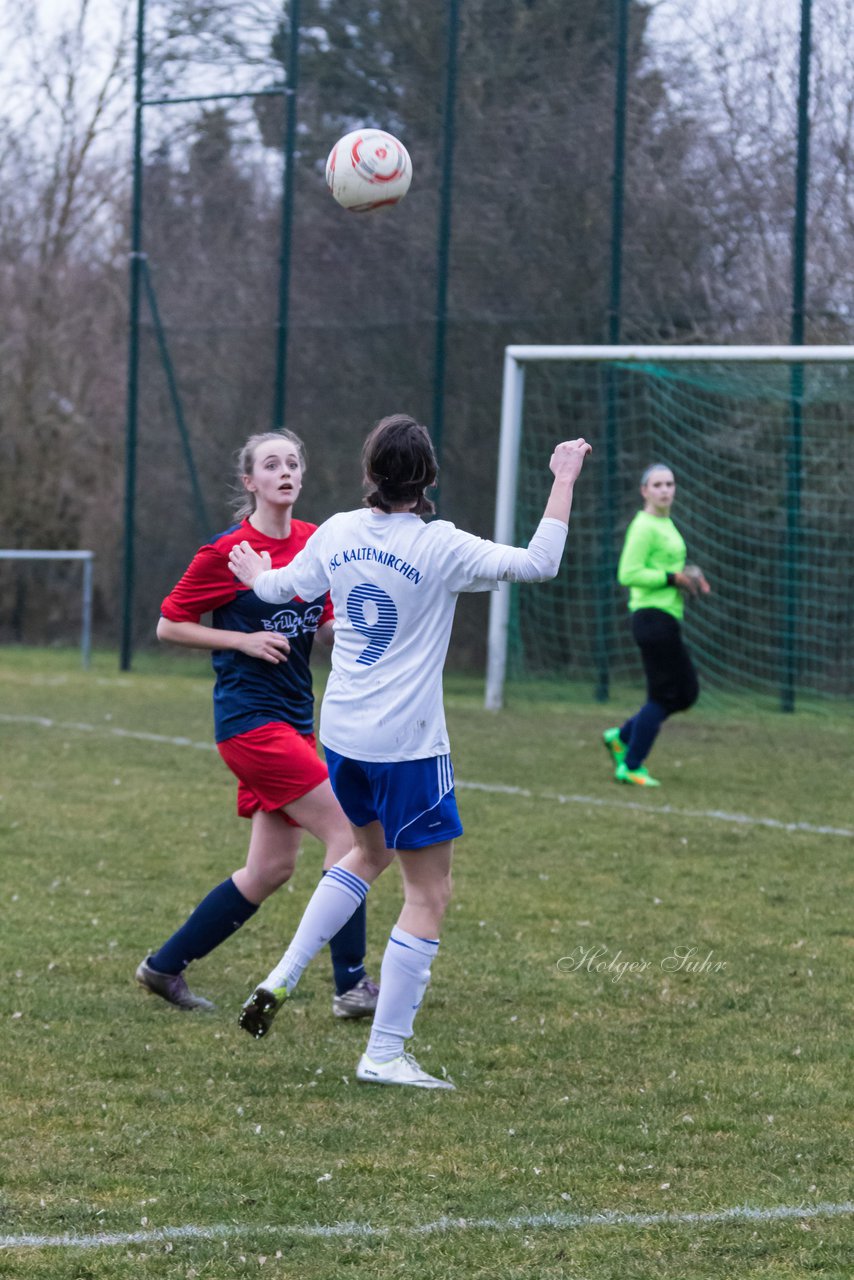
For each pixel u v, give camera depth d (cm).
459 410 4325
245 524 1277
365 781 1116
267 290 4528
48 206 6919
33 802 2325
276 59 4416
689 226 4038
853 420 3769
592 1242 827
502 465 3638
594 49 4041
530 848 2002
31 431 6888
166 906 1658
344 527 1105
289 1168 934
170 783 2534
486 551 1061
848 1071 1135
